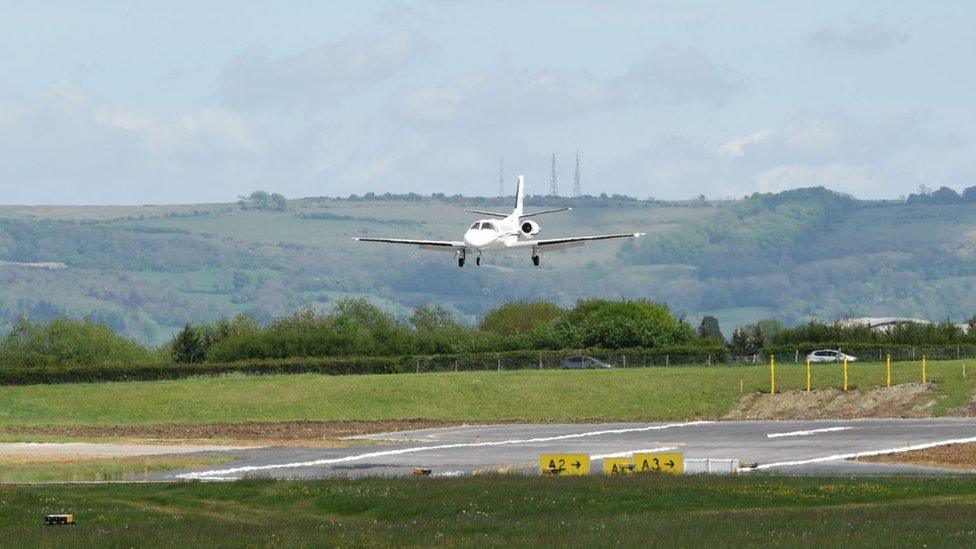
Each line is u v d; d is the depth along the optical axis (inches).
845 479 6658.5
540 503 5885.8
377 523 5561.0
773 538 4709.6
